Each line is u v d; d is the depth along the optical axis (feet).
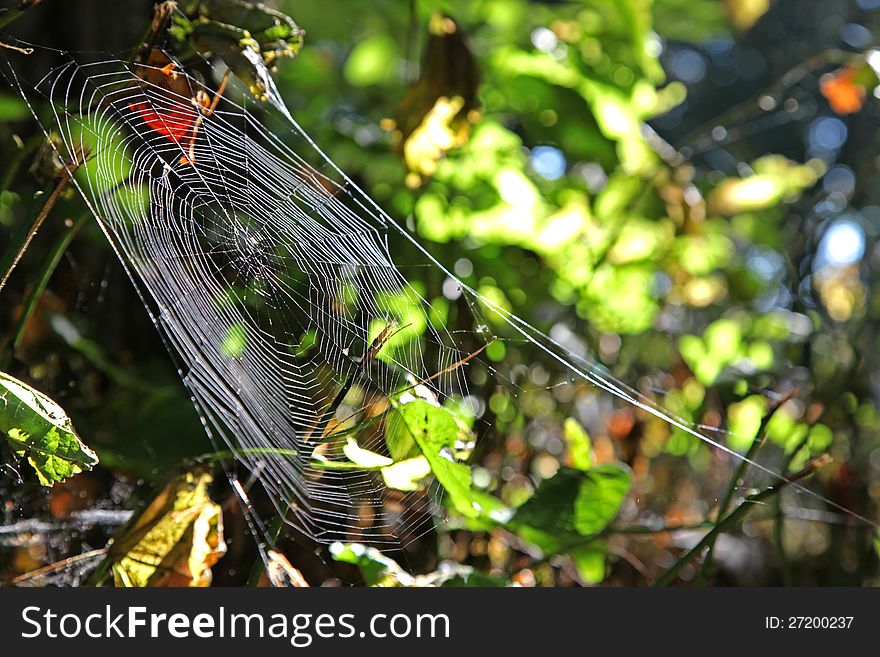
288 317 6.38
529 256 7.19
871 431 7.13
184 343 5.80
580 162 7.64
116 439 6.33
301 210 6.23
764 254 8.97
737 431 7.14
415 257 6.76
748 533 6.92
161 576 5.73
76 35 6.46
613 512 5.81
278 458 5.91
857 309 7.67
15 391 5.42
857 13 13.69
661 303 7.57
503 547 6.49
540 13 7.81
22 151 5.79
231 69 5.82
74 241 6.46
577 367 6.99
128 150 6.05
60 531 6.21
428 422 5.73
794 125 12.40
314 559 6.22
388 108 7.38
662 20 9.51
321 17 8.49
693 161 11.37
